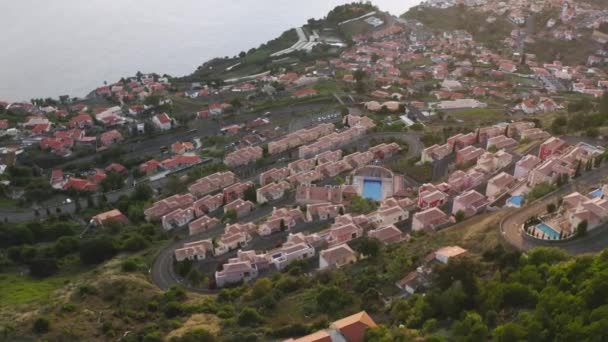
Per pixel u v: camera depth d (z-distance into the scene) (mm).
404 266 140625
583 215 139500
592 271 99000
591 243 135125
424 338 100500
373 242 157375
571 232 140125
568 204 153000
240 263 169875
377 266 150125
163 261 188500
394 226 180625
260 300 140625
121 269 178875
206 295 160500
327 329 113812
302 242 177875
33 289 170750
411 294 128375
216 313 140500
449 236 154375
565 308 93125
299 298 139625
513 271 118250
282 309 135625
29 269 190750
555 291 98875
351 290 137125
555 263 114000
